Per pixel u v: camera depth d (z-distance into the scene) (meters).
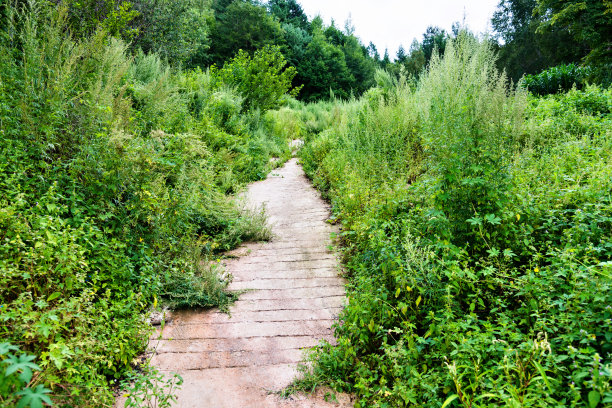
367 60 43.59
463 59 3.58
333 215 6.03
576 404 1.63
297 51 34.91
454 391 2.04
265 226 5.61
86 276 2.61
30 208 2.68
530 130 4.61
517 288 2.40
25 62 3.56
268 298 3.73
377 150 6.13
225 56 30.48
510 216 2.87
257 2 41.03
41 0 4.23
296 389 2.49
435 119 3.49
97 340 2.37
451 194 3.05
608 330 1.90
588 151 4.20
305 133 14.74
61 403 1.89
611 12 9.54
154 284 3.30
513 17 29.00
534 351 1.80
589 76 10.11
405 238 3.06
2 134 3.06
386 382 2.26
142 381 2.21
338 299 3.67
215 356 2.86
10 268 2.14
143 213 3.68
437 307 2.58
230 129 9.62
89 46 4.28
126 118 4.07
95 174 3.32
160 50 9.73
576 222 2.71
